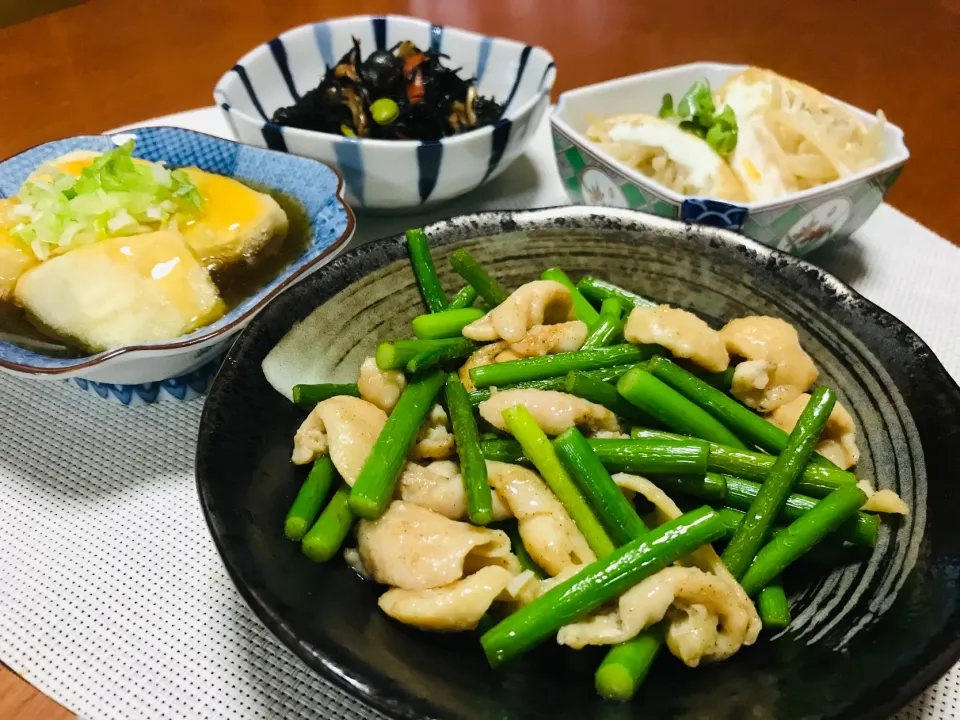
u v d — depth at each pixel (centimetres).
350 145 27
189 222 26
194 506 22
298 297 22
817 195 26
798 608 18
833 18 48
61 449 23
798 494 19
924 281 29
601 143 31
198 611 19
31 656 18
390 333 24
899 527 18
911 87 41
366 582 19
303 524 18
